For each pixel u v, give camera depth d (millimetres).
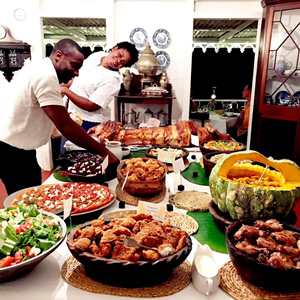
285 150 3750
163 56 4242
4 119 1823
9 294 840
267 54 3617
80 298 829
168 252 845
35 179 2104
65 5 4082
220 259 1004
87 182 1604
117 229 914
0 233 920
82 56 1713
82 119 2811
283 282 801
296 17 3484
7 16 4098
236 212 1127
